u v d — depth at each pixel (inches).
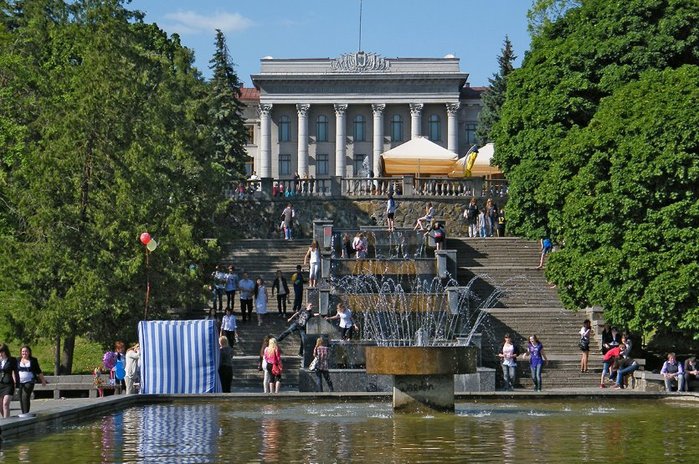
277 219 3801.7
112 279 2358.5
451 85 7564.0
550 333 2743.6
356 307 2733.8
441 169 4357.8
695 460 1101.1
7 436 1261.1
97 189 2450.8
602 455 1138.0
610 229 2508.6
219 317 2849.4
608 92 3014.3
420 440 1273.4
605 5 3110.2
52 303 2300.7
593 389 2249.0
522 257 3361.2
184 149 2960.1
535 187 3149.6
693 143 2412.6
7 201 2591.0
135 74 2583.7
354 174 7682.1
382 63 7564.0
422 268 3117.6
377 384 2159.2
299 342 2733.8
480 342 2453.2
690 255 2375.7
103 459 1095.6
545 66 3203.7
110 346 2395.4
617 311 2471.7
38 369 1501.0
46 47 3041.3
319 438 1291.8
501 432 1366.9
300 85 7603.4
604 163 2605.8
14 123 2691.9
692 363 2213.3
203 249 2623.0
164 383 2001.7
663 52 2962.6
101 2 3034.0
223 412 1668.3
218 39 6013.8
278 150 7716.5
